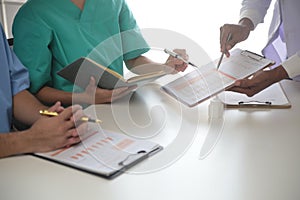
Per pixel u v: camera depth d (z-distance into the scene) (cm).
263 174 73
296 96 121
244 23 149
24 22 114
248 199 65
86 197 66
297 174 73
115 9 128
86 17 120
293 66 117
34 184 70
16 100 100
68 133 83
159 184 70
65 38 118
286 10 136
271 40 150
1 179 72
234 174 73
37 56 113
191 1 246
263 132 93
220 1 246
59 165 77
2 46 98
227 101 115
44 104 117
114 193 67
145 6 248
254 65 121
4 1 179
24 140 81
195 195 66
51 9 117
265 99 117
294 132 93
